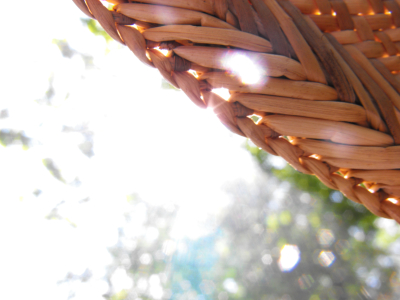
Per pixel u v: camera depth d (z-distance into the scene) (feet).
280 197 4.93
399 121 0.33
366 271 4.92
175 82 0.32
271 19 0.33
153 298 4.58
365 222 3.33
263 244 4.99
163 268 4.66
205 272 4.77
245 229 4.93
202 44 0.32
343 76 0.33
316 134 0.32
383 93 0.34
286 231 5.09
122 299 4.51
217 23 0.32
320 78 0.32
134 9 0.32
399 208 0.33
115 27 0.32
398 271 4.89
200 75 0.32
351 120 0.32
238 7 0.33
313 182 3.14
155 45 0.33
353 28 0.38
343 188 0.32
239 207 4.88
